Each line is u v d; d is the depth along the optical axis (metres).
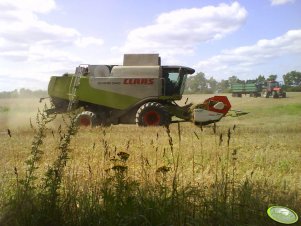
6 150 9.38
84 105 19.14
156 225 3.95
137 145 10.06
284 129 15.58
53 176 4.54
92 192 4.68
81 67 18.98
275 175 6.55
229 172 6.73
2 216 4.18
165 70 18.61
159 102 18.66
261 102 45.84
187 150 9.12
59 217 4.12
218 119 17.22
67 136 4.63
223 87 134.88
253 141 11.18
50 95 19.05
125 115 18.72
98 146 9.84
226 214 4.24
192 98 63.12
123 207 3.97
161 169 4.46
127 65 18.78
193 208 4.47
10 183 5.56
